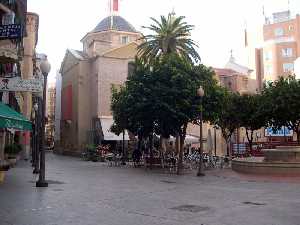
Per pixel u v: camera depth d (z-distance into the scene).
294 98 40.59
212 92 31.50
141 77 31.50
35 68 49.53
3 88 19.02
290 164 24.91
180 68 31.22
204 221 10.62
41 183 18.11
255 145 51.09
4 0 21.70
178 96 30.28
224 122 46.53
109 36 62.84
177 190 17.67
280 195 16.05
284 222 10.54
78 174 26.03
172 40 43.19
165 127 32.03
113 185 19.44
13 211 11.65
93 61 60.25
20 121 16.94
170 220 10.72
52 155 67.88
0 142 29.77
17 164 35.81
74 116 63.66
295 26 88.38
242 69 83.69
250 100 45.19
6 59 22.81
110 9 65.38
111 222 10.38
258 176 24.83
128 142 54.41
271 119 43.06
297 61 75.88
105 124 55.75
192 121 32.22
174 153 38.00
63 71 72.44
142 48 44.06
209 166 34.56
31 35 46.91
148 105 31.02
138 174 27.02
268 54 90.56
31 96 45.41
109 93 57.50
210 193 16.66
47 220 10.45
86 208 12.45
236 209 12.54
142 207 12.82
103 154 45.97
